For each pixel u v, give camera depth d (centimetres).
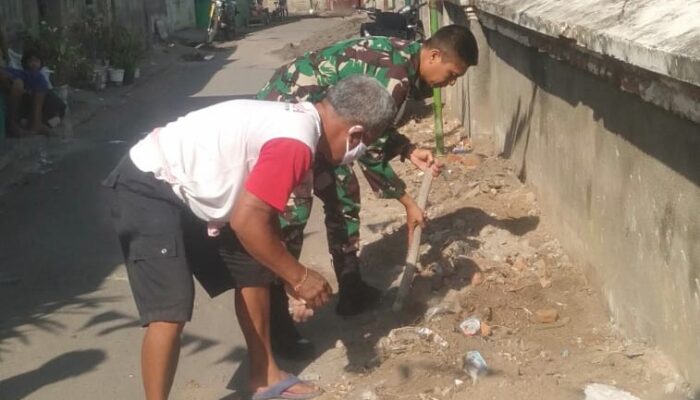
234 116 339
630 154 405
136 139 1086
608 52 372
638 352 389
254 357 400
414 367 414
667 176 362
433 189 707
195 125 343
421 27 1258
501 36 751
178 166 339
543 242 559
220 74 1758
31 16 1438
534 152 629
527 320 457
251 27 3028
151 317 343
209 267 379
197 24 3005
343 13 3475
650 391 364
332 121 342
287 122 328
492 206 629
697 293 338
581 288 482
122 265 603
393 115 348
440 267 524
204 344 474
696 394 343
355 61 438
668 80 326
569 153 520
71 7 1648
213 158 336
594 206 466
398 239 591
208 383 430
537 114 616
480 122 855
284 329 439
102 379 439
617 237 428
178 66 1925
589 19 412
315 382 417
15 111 1020
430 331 446
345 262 480
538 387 382
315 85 440
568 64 511
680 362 360
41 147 1002
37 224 709
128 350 472
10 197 798
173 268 342
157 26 2423
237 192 338
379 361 427
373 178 463
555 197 560
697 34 310
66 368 453
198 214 346
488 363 411
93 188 824
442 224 603
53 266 606
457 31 437
